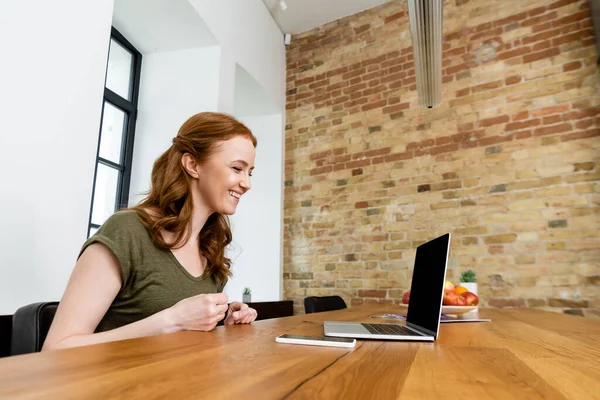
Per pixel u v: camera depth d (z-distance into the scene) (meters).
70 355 0.48
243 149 1.11
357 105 3.62
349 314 1.57
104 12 1.85
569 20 2.85
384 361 0.53
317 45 4.00
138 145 2.94
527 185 2.77
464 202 2.96
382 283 3.16
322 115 3.79
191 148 1.08
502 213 2.81
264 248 3.69
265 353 0.55
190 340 0.66
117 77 2.89
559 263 2.58
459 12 3.27
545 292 2.59
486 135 2.98
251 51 3.43
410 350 0.65
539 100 2.85
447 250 0.85
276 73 3.90
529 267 2.66
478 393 0.37
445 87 3.21
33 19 1.51
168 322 0.79
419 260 1.11
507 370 0.49
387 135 3.40
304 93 3.95
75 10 1.69
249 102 3.80
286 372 0.43
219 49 2.94
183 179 1.09
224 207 1.10
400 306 2.27
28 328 0.76
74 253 1.60
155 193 1.10
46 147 1.52
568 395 0.36
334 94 3.78
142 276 0.95
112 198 2.75
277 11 3.84
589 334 0.95
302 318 1.32
